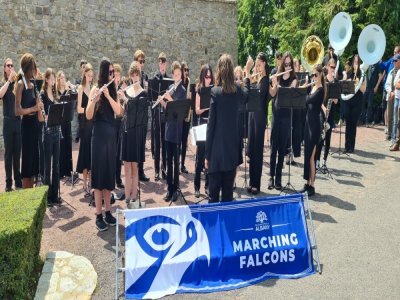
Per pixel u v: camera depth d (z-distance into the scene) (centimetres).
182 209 421
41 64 1447
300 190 702
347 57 1458
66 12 1477
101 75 526
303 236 454
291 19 1825
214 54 1895
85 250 502
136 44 1655
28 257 404
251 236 437
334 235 537
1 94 664
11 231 371
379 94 1299
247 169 846
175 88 682
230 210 434
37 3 1419
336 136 1128
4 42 1373
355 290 415
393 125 975
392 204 643
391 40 1471
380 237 530
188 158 938
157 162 776
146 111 574
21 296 384
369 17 1478
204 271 420
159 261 409
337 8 1536
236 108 496
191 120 820
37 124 646
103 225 554
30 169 649
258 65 646
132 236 406
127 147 608
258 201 444
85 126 661
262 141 672
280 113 684
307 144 663
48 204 640
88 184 736
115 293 402
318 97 646
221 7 1891
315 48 956
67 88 860
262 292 414
